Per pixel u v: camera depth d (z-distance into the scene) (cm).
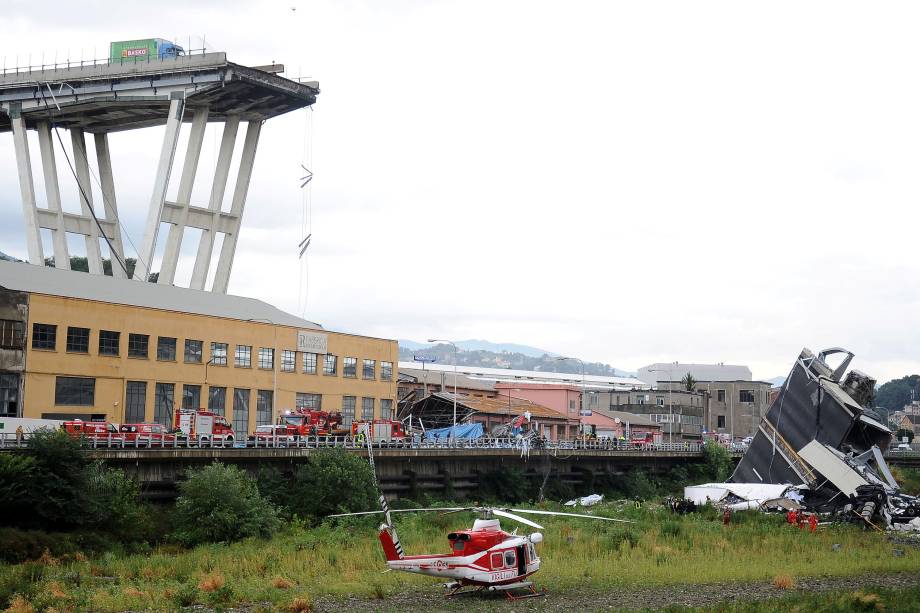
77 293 8744
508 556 4444
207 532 6094
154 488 6744
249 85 11425
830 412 9744
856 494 8056
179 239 11644
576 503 9862
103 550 5641
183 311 8962
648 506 9056
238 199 12575
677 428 18125
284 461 7562
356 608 4169
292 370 10044
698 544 6238
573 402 15738
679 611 4022
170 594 4372
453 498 9112
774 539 6500
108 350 8275
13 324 7575
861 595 4294
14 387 7575
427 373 14388
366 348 11075
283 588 4603
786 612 4059
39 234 12212
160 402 8700
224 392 9281
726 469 13325
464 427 11119
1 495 5472
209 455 6950
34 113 12350
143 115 12569
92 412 8088
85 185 12912
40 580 4697
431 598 4403
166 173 11312
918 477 12975
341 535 6272
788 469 9962
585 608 4206
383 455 8444
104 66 11675
